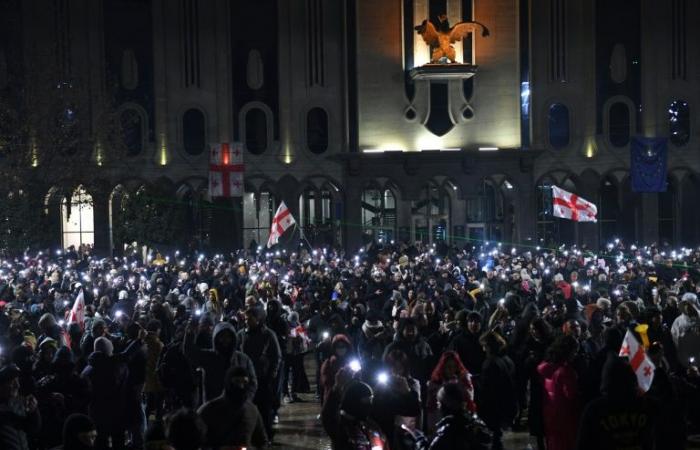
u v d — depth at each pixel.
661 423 10.88
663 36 46.19
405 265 30.28
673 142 46.47
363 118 45.78
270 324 15.11
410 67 45.91
